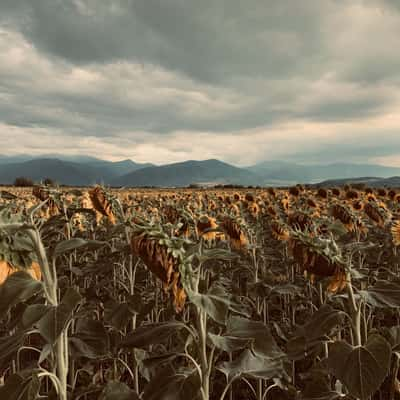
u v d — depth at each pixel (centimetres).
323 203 1681
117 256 509
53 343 219
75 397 351
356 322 321
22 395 259
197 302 254
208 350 392
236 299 493
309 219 726
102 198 564
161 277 271
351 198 1716
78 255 829
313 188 2755
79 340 339
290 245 342
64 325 225
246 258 819
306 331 319
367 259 922
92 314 612
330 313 318
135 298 410
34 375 266
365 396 267
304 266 332
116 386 306
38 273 313
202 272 527
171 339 601
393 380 355
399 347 350
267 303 810
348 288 326
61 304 236
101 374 539
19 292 249
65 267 633
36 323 227
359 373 273
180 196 2253
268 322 764
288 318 823
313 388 356
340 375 276
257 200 1948
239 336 298
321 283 575
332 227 487
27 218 290
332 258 321
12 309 370
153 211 1141
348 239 782
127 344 287
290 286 612
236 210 1455
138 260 542
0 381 424
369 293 315
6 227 266
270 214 1298
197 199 2012
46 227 393
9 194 490
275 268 918
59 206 588
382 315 705
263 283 616
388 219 1005
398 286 318
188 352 389
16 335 272
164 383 286
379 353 278
